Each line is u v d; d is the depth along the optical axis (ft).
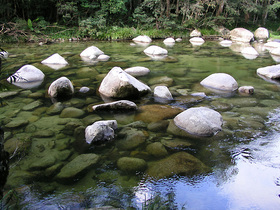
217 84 14.43
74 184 6.15
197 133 8.75
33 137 8.47
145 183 6.22
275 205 5.60
